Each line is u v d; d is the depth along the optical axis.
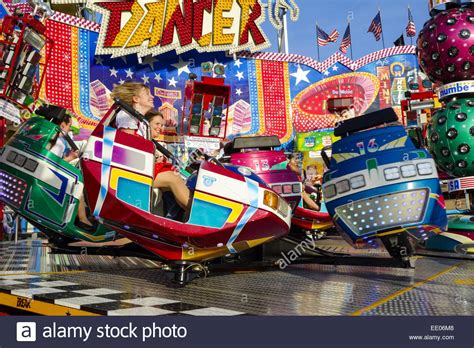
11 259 4.92
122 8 14.19
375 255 4.77
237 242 3.41
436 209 3.47
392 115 3.71
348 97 16.03
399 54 16.84
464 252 4.92
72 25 13.65
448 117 5.80
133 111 3.38
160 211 3.52
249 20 15.58
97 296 2.66
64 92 13.38
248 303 2.53
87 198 3.11
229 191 3.33
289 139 16.03
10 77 6.27
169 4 14.76
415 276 3.62
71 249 4.72
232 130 15.67
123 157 3.10
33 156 4.51
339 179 3.65
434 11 6.27
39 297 2.61
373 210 3.53
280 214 3.53
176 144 14.12
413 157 3.51
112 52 14.00
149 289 3.01
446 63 5.81
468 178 5.74
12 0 9.73
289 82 16.34
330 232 8.16
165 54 15.23
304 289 3.02
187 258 3.29
